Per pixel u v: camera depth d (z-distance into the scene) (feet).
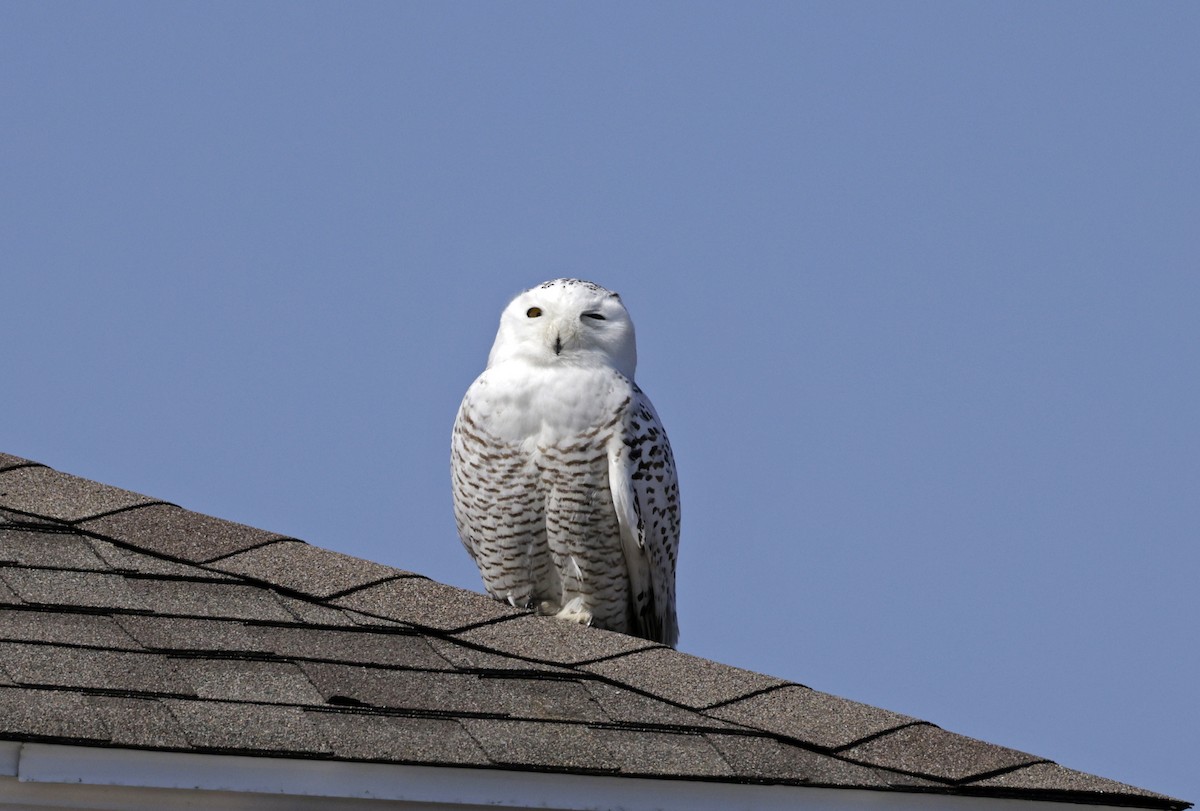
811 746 33.78
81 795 30.27
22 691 30.81
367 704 32.76
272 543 37.22
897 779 33.32
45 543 35.88
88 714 30.48
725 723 34.12
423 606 36.19
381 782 31.19
